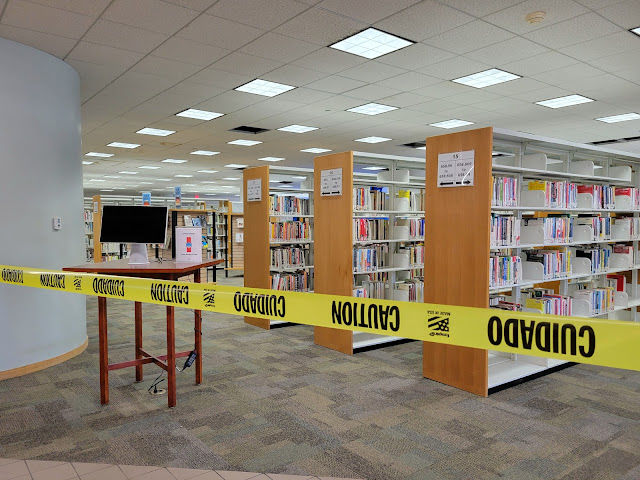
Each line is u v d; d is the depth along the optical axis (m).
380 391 3.64
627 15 4.05
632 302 5.49
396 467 2.49
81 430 2.93
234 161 13.38
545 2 3.81
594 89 6.32
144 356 3.76
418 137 9.90
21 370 4.06
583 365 4.33
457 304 3.62
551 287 5.29
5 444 2.74
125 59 4.99
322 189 4.92
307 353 4.74
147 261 3.58
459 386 3.69
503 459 2.58
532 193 4.38
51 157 4.46
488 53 4.98
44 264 4.34
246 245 6.23
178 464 2.51
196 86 6.08
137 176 17.06
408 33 4.44
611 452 2.67
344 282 4.67
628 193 5.50
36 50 4.42
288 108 7.35
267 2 3.76
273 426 3.00
